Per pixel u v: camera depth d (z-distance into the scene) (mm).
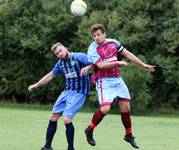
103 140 28578
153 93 76812
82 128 37188
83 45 76375
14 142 26219
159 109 77000
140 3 74188
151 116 67000
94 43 18844
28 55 79875
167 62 72500
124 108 18891
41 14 77188
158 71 76250
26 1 77500
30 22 76812
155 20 75500
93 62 18531
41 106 76875
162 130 38125
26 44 75438
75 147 24781
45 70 80562
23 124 39125
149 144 27297
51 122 21469
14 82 80812
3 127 35844
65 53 20828
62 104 21328
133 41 72562
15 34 76750
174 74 72750
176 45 72000
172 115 71250
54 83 78500
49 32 76500
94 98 71000
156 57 73062
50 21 76375
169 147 26062
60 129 35312
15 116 49344
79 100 20891
